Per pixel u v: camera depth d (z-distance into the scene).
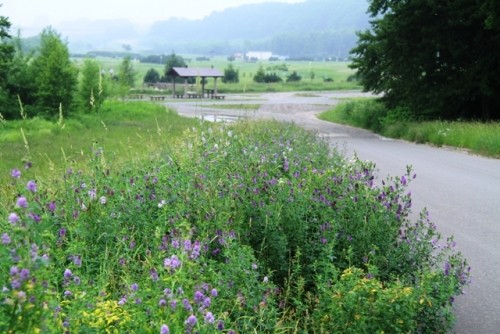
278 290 5.10
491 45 29.11
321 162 10.62
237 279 4.54
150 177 6.98
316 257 5.68
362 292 4.49
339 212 6.00
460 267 5.69
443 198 11.81
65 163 6.88
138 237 5.60
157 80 107.25
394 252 5.82
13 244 2.98
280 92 90.88
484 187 13.20
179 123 27.25
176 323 3.32
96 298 3.83
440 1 29.06
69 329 3.30
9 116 27.84
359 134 30.23
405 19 30.12
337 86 103.62
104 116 32.25
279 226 5.68
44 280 2.92
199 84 12.63
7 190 6.51
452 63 30.78
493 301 6.30
